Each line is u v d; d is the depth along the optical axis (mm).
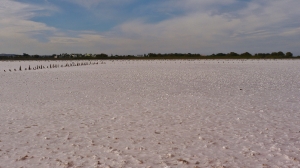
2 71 51281
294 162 8070
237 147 9367
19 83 29641
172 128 11766
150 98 19391
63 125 12430
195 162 8172
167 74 40375
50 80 32750
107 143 9977
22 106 16875
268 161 8164
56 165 8117
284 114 14023
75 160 8461
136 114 14445
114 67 65375
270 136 10484
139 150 9250
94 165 8078
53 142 10125
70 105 17078
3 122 13023
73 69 57469
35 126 12297
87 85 27281
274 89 23156
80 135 10930
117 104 17281
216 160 8297
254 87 24578
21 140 10383
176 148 9375
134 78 34469
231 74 39250
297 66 61062
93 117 13875
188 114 14344
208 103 17328
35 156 8828
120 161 8344
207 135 10719
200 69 52594
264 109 15273
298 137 10336
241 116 13703
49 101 18547
